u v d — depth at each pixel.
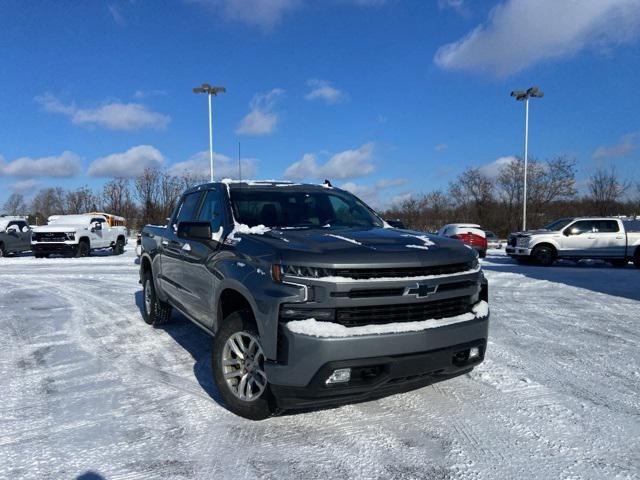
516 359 4.97
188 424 3.45
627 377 4.43
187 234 4.05
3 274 13.03
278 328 3.12
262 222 4.30
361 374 3.10
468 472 2.80
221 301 3.89
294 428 3.38
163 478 2.75
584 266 16.92
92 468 2.85
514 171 43.28
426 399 3.88
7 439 3.22
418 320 3.27
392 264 3.18
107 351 5.29
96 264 16.14
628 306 8.15
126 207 45.28
